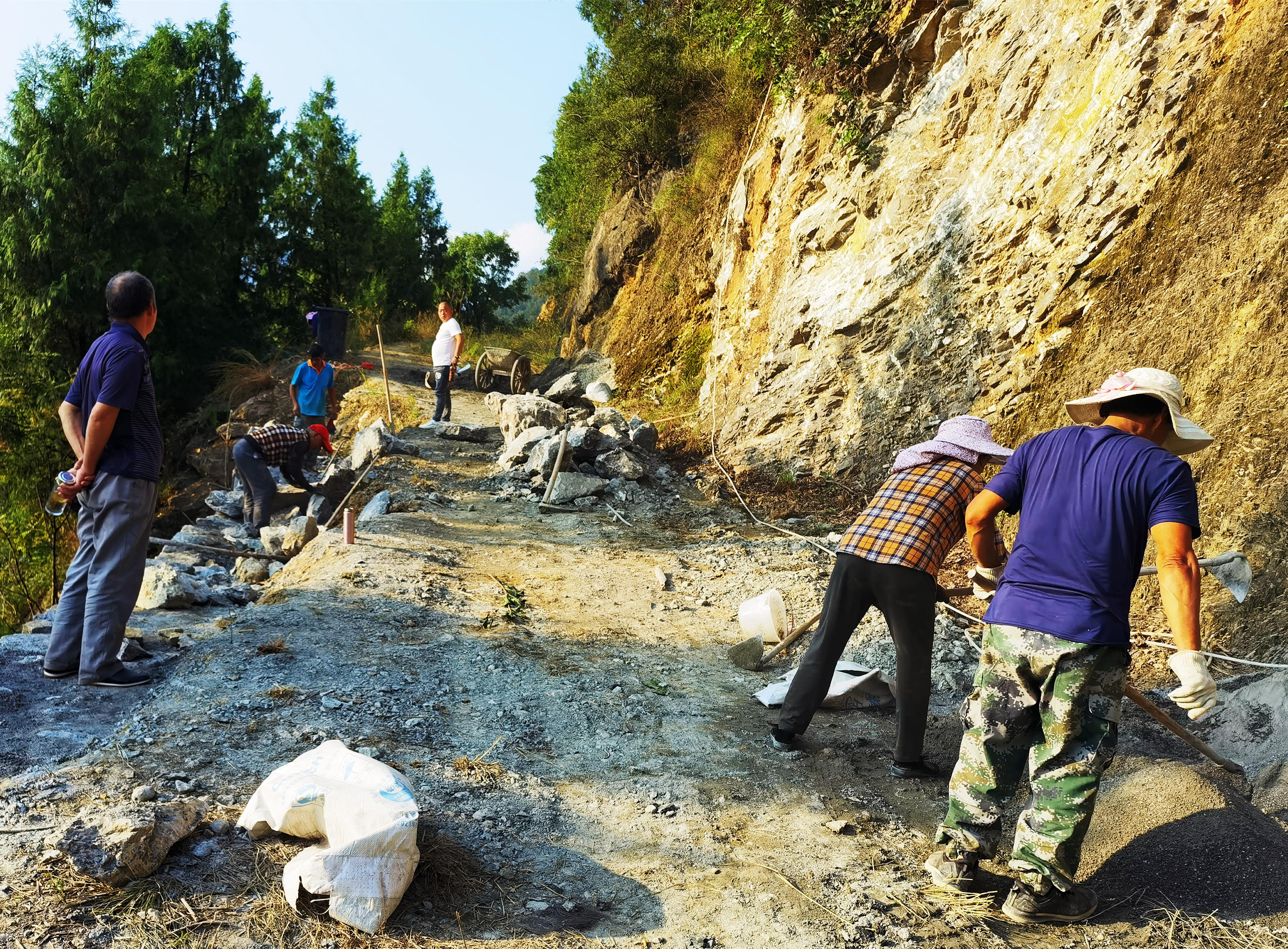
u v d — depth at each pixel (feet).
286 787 10.12
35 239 71.20
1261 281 20.80
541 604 21.74
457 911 9.68
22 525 71.72
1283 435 18.44
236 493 37.52
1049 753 9.84
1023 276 28.19
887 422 31.73
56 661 15.05
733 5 46.11
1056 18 28.66
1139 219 24.93
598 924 9.75
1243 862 10.70
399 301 138.00
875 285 32.94
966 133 31.58
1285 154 21.52
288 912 9.18
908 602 13.24
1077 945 9.78
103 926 8.70
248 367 72.43
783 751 14.56
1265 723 14.03
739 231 45.32
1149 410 10.46
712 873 10.95
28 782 11.37
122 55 77.36
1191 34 24.56
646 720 15.51
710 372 45.50
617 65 63.16
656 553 27.25
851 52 34.78
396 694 15.26
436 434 42.34
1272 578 17.21
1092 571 9.75
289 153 112.37
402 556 24.08
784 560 26.09
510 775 12.96
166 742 12.70
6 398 71.20
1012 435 27.48
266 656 16.26
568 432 34.94
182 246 81.05
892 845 11.87
